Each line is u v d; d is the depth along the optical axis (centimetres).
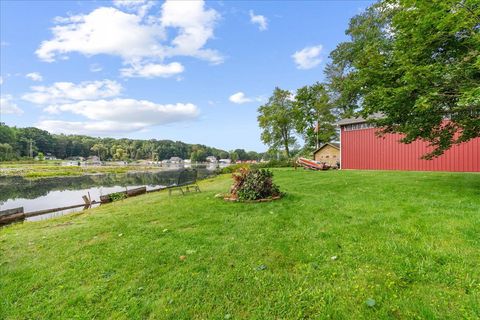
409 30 648
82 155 10081
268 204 653
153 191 1508
